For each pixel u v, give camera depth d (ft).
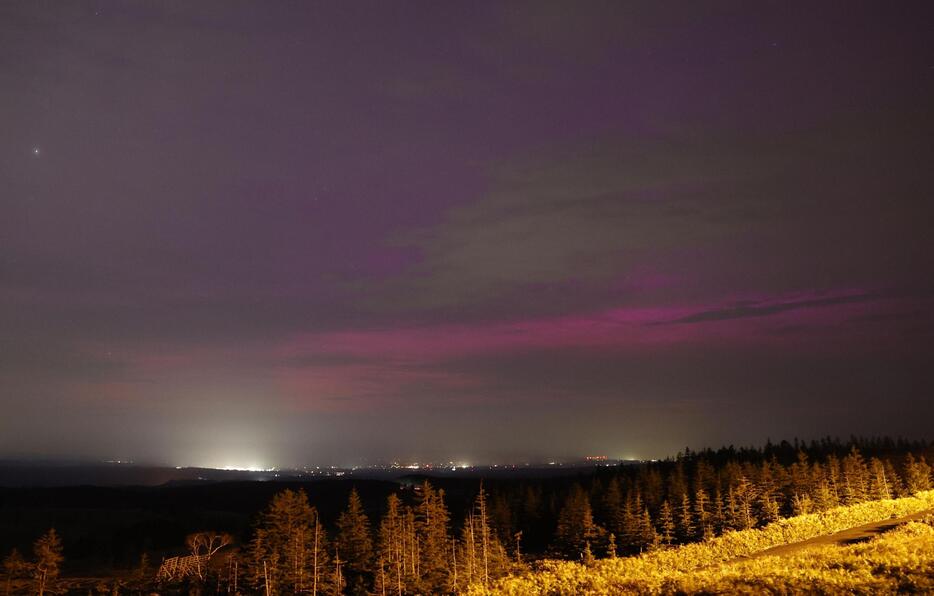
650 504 355.15
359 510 296.92
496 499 391.45
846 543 187.01
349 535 285.02
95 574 318.86
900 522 215.31
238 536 399.24
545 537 389.80
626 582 125.29
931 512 226.99
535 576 156.15
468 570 257.96
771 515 307.58
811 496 332.60
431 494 289.33
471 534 270.05
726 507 314.55
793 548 194.39
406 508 284.20
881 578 99.86
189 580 290.76
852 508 256.73
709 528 301.02
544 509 399.85
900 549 118.73
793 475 350.02
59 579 296.51
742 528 294.87
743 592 100.48
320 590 260.42
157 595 270.26
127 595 270.67
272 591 258.98
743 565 134.72
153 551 390.21
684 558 193.88
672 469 453.17
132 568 335.06
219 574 288.10
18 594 247.50
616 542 316.19
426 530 276.82
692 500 350.43
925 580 95.40
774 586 101.45
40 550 244.22
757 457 520.42
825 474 345.51
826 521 234.17
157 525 451.94
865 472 350.43
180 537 426.92
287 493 287.69
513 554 334.03
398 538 266.36
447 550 281.74
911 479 355.56
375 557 278.05
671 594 108.06
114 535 424.46
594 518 350.43
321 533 280.10
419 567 269.44
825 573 106.32
